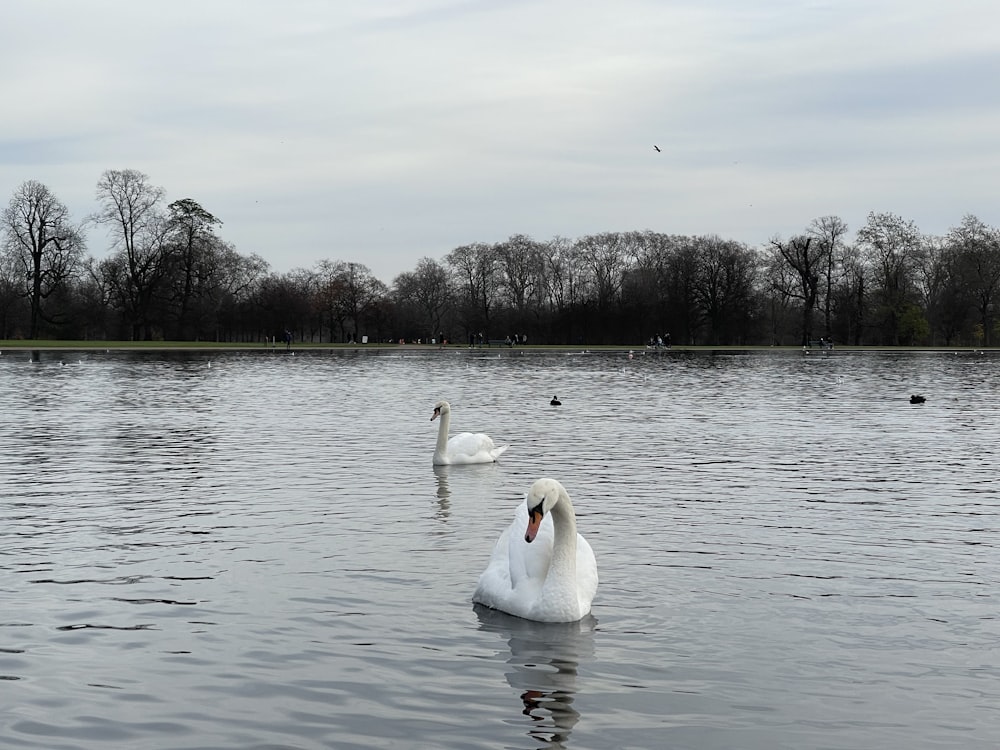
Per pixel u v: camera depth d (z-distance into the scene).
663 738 8.54
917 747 8.41
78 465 23.05
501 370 70.94
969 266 122.94
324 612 11.73
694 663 10.21
